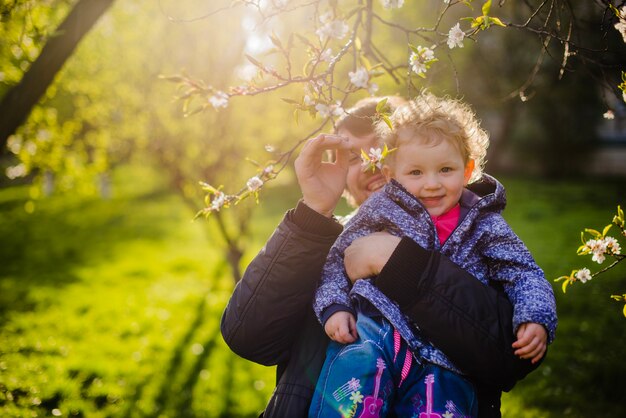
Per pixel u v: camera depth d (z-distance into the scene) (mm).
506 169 22688
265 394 5672
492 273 1684
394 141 1762
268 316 1584
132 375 6039
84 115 7664
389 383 1540
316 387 1576
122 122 8117
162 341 7203
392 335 1581
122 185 22375
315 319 1697
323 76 1638
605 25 1937
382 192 1764
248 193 1825
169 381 5941
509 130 21219
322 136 1571
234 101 7680
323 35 1592
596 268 9359
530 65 17078
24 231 15367
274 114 7754
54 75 3170
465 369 1512
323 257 1579
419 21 8977
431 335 1506
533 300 1506
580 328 6844
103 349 6816
